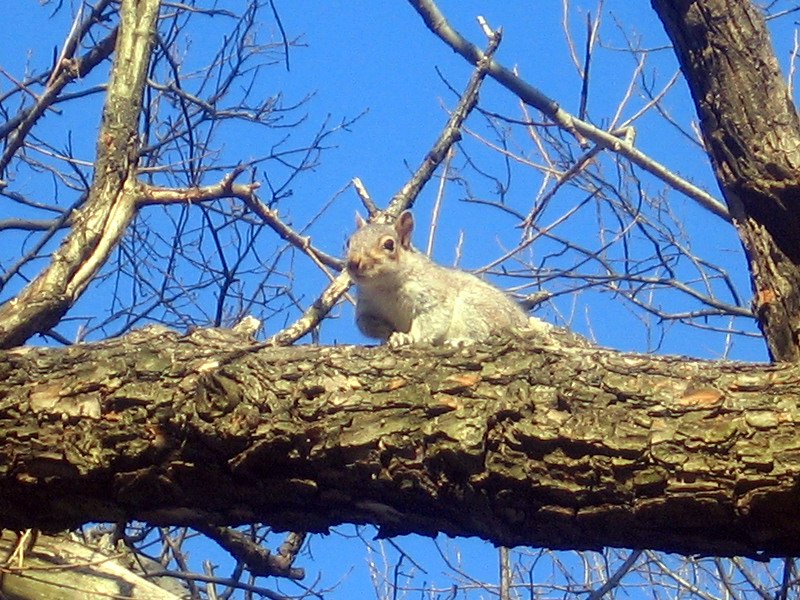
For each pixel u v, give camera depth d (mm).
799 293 5289
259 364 4039
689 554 3895
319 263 5695
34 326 4758
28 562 5961
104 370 4113
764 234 5441
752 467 3629
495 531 3945
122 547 7168
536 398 3852
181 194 5258
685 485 3676
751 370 3889
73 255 4922
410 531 4102
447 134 6504
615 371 3918
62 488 4133
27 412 4082
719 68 5637
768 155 5434
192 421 3961
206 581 6828
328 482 3971
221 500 4086
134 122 5270
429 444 3846
